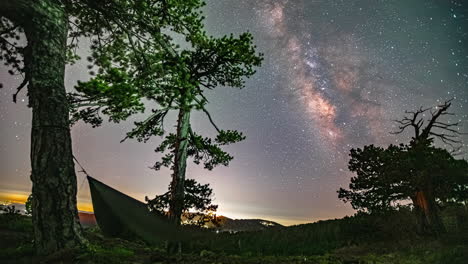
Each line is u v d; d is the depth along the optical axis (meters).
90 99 10.69
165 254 10.36
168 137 17.81
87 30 13.40
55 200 8.66
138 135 16.72
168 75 12.64
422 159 26.62
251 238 28.00
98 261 7.69
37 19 9.59
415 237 25.39
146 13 12.98
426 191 27.06
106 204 6.54
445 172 26.88
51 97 9.34
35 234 8.49
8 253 8.28
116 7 12.34
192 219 14.74
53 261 7.52
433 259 17.02
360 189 28.14
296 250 24.59
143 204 6.77
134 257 9.10
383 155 27.34
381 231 27.61
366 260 17.25
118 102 10.84
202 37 14.59
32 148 9.01
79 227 8.91
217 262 10.20
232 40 15.36
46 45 9.66
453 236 22.64
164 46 13.42
